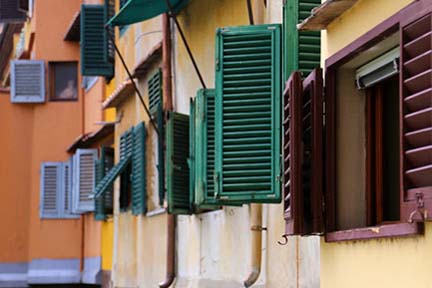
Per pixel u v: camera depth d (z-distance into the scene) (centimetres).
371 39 564
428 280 485
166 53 1345
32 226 2583
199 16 1186
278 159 818
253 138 827
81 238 2553
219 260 1088
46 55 2592
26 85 2595
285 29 765
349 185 629
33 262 2564
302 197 632
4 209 2623
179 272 1285
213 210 1103
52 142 2589
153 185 1473
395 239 525
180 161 1144
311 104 633
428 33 482
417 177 488
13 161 2638
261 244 912
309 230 632
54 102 2592
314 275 761
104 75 1942
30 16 2756
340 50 616
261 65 830
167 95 1341
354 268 587
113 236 1941
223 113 838
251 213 923
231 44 841
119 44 1825
